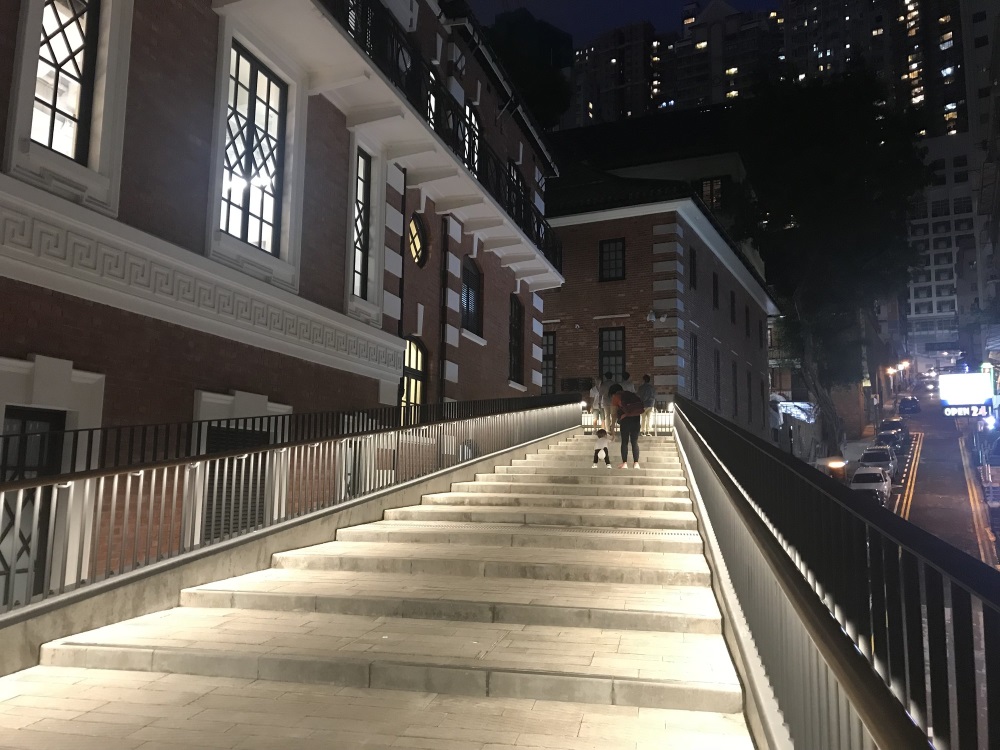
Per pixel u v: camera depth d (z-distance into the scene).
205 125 10.38
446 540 9.52
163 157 9.64
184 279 9.64
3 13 7.71
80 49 8.70
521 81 35.56
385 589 7.25
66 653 5.68
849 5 156.75
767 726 4.02
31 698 4.97
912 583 2.62
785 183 39.62
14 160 7.66
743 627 5.41
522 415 17.61
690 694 4.89
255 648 5.67
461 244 19.22
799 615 3.14
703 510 9.28
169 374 9.41
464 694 5.15
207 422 9.40
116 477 6.53
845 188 38.94
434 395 17.47
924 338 146.12
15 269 7.50
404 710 4.85
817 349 44.22
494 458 15.16
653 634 6.20
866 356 79.31
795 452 56.00
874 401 81.81
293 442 9.09
